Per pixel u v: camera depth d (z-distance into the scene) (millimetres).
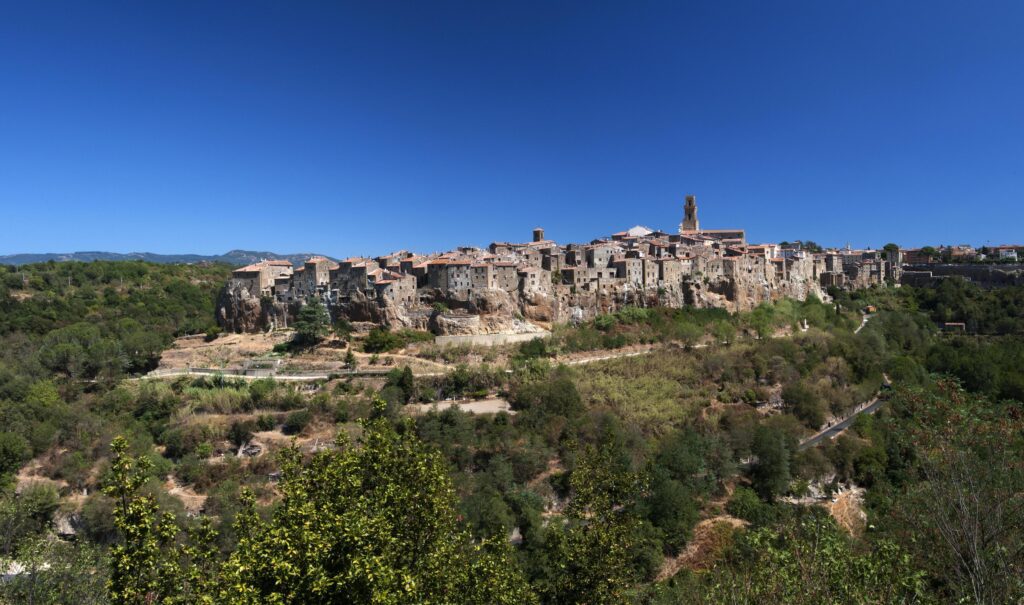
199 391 99562
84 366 117688
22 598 38594
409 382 98188
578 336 125125
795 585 25641
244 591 21609
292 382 101938
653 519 67062
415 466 29891
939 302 173625
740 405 100500
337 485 27781
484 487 73438
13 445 82188
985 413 33156
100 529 69250
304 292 133250
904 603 24156
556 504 74500
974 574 25297
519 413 91125
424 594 26062
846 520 68000
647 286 147500
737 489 77062
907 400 37344
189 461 82812
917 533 30234
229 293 140750
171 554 23750
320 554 22859
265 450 85812
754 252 181250
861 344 122250
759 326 138375
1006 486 28000
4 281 181250
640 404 96750
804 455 82250
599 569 32656
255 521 25750
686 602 44469
